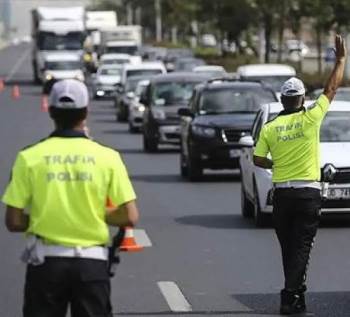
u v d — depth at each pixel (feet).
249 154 140.26
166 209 155.33
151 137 248.73
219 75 332.60
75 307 56.39
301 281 86.84
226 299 93.86
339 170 129.59
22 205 56.54
